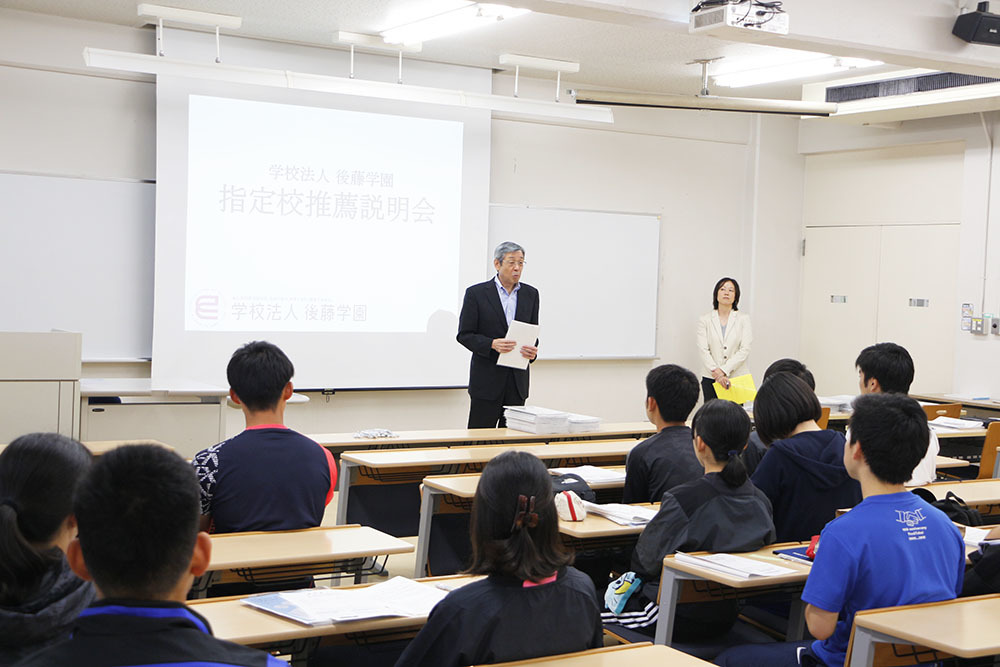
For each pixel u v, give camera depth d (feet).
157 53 20.52
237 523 9.05
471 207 25.07
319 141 23.21
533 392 26.61
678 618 9.20
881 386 13.25
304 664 7.59
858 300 28.73
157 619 3.65
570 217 26.81
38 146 20.49
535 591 6.01
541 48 22.50
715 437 9.53
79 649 3.57
